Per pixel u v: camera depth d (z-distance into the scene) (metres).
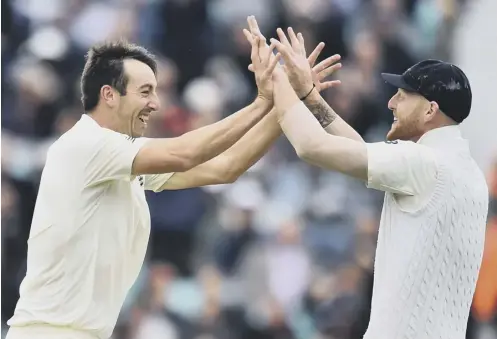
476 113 42.75
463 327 17.42
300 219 38.12
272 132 19.97
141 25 43.44
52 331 18.11
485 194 17.62
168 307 35.53
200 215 37.84
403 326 16.86
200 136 17.95
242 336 35.78
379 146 16.95
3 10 41.91
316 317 35.94
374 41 43.03
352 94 41.34
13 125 39.53
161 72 41.78
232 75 42.81
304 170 39.41
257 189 38.50
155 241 37.50
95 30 42.91
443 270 17.03
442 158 17.12
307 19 43.62
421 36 44.06
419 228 16.94
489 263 36.16
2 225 37.25
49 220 18.16
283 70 18.16
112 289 18.39
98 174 18.03
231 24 43.84
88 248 18.12
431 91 17.41
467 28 44.47
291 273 36.53
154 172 18.06
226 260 37.19
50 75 41.00
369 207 38.56
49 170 18.39
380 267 17.22
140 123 18.88
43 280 18.17
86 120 18.61
